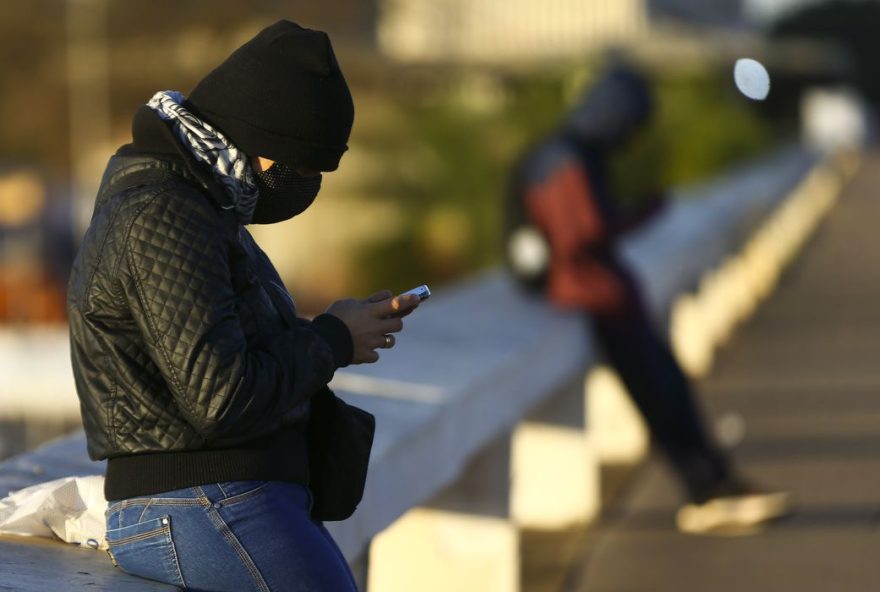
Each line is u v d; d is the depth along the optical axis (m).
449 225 39.97
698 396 25.39
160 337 6.50
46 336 21.91
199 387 6.50
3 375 20.58
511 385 14.16
